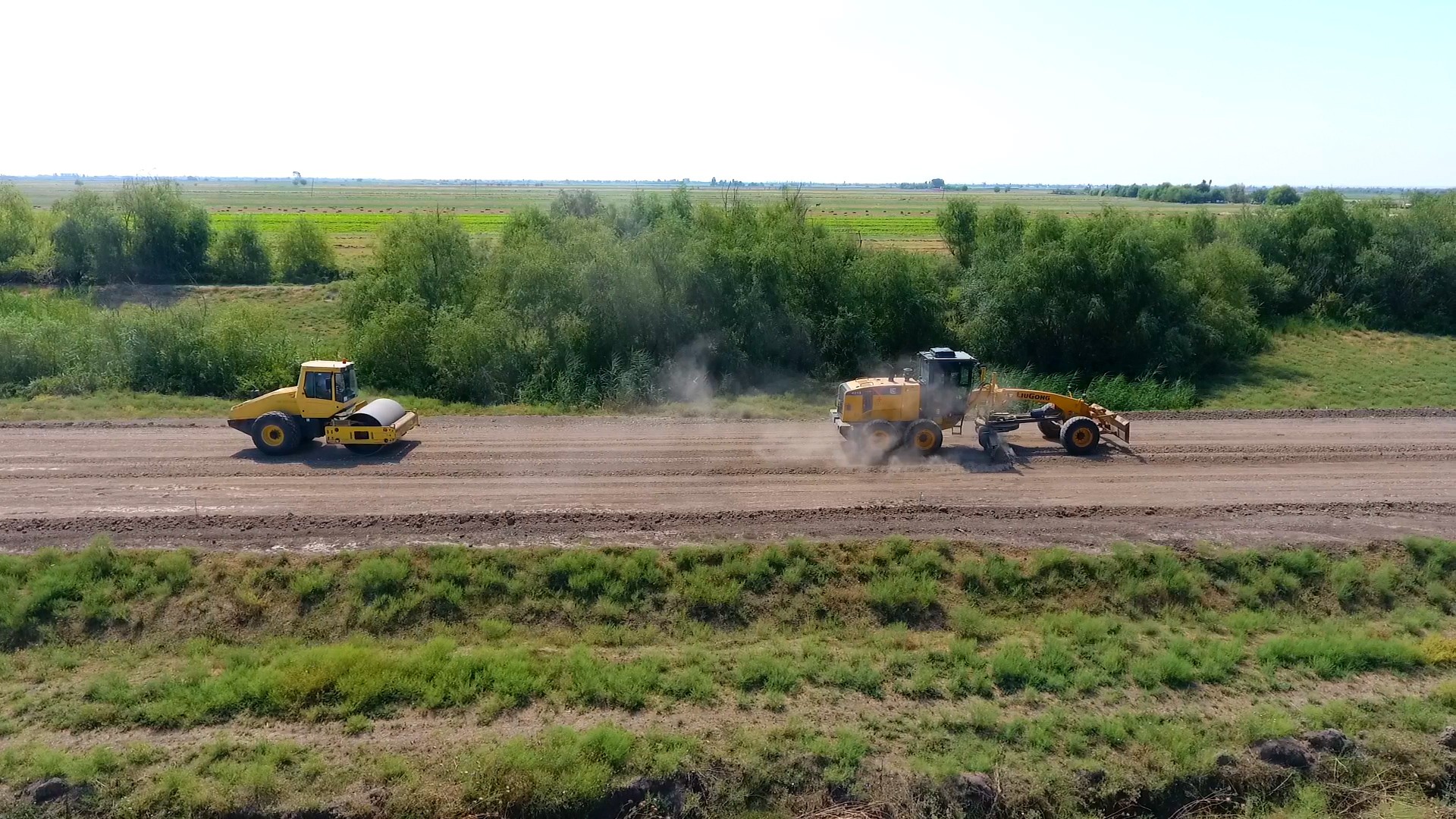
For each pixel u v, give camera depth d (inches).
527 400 1088.8
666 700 477.4
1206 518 681.6
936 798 414.3
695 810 408.5
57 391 1049.5
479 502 694.5
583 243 1249.4
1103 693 490.6
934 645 542.0
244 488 719.1
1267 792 433.4
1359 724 468.1
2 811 388.2
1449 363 1364.4
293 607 551.5
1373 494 740.7
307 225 2126.0
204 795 398.6
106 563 567.5
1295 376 1278.3
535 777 410.0
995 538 639.8
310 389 822.5
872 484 755.4
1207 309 1320.1
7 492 701.3
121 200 1994.3
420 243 1384.1
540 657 514.3
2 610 526.9
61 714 455.5
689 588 574.9
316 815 394.9
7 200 2076.8
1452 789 437.1
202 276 2050.9
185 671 494.3
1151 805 426.0
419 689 478.3
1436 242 1668.3
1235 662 524.7
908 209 5477.4
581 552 598.2
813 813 408.8
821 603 574.6
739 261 1253.1
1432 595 600.4
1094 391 1138.0
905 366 1273.4
